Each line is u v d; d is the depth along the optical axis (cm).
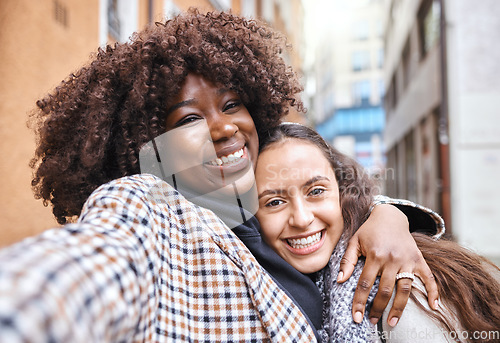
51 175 102
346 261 99
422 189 863
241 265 80
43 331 33
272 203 104
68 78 111
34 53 339
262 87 109
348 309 92
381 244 97
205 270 78
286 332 81
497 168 564
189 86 93
